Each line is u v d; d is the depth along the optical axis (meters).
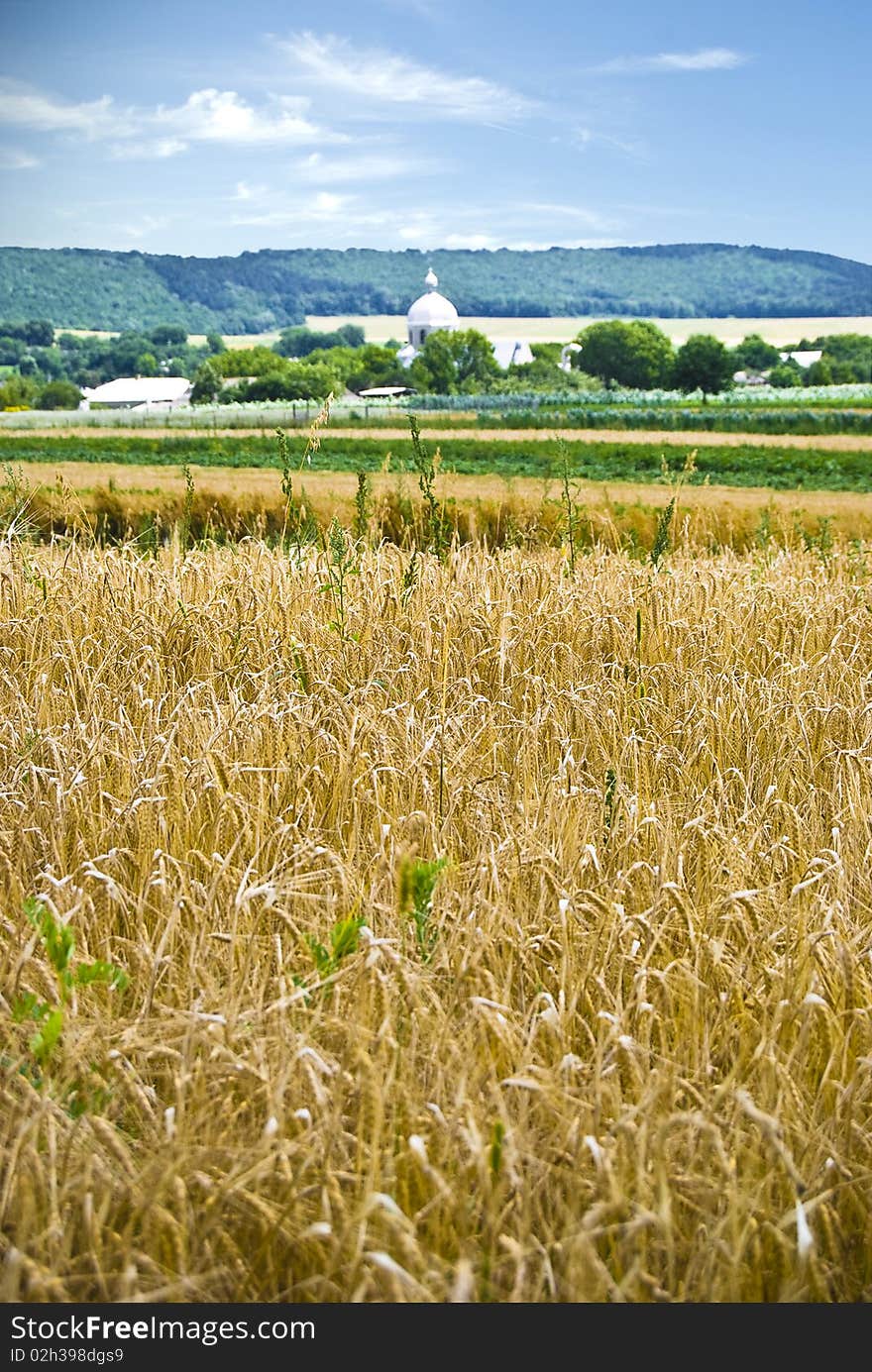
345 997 3.15
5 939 3.54
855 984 3.26
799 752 5.25
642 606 7.75
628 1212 2.56
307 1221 2.53
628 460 39.03
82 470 31.95
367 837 4.23
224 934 3.24
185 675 6.48
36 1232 2.48
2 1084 2.87
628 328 146.00
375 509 13.95
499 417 69.31
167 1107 2.83
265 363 153.12
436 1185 2.43
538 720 5.37
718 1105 2.85
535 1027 2.84
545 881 3.69
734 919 3.51
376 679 6.08
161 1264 2.45
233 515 18.25
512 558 9.37
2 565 8.21
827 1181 2.73
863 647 7.00
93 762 4.70
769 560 11.77
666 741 5.51
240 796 4.23
